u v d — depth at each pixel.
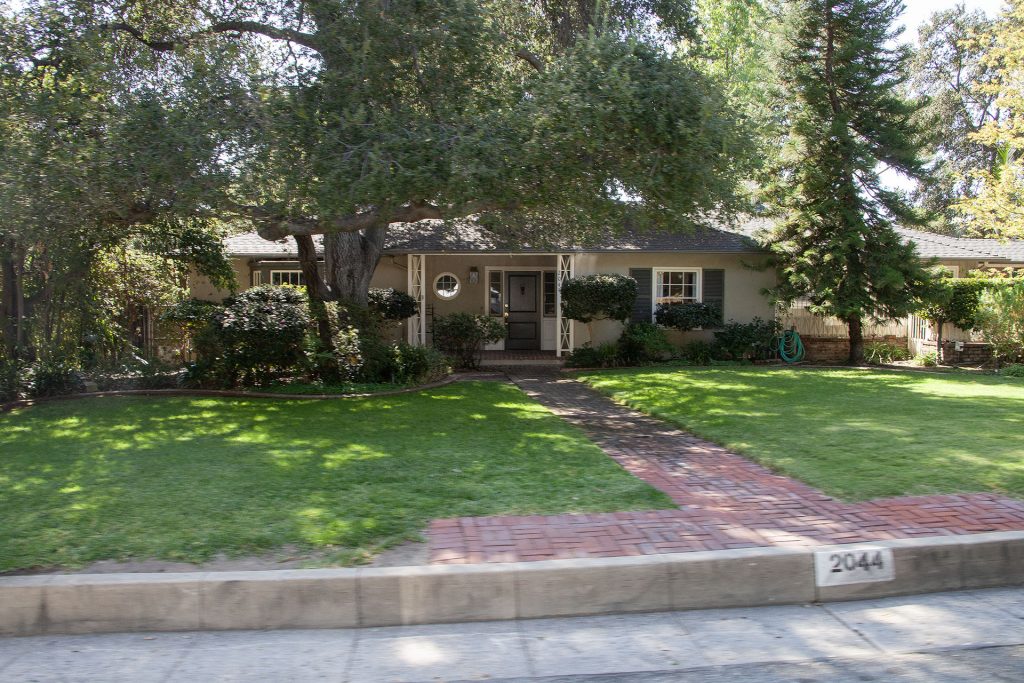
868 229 17.38
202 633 4.46
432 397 12.79
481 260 21.16
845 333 20.11
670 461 8.02
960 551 5.13
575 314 17.88
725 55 23.03
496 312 21.48
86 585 4.46
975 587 5.13
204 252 14.62
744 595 4.86
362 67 9.82
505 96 10.69
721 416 10.55
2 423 9.98
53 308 13.12
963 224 33.94
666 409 11.38
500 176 9.34
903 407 11.18
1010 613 4.72
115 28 11.30
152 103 9.16
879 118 18.09
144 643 4.32
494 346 21.67
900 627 4.54
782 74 18.27
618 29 12.23
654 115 9.17
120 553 5.03
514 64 14.20
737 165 10.06
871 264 17.66
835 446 8.38
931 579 5.08
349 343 14.02
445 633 4.46
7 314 12.86
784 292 18.66
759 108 18.41
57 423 9.98
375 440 8.89
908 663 4.07
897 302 17.47
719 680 3.90
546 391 14.22
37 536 5.34
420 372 14.53
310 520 5.71
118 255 14.20
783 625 4.57
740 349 18.83
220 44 9.90
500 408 11.63
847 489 6.61
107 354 14.24
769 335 18.91
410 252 17.59
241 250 18.12
